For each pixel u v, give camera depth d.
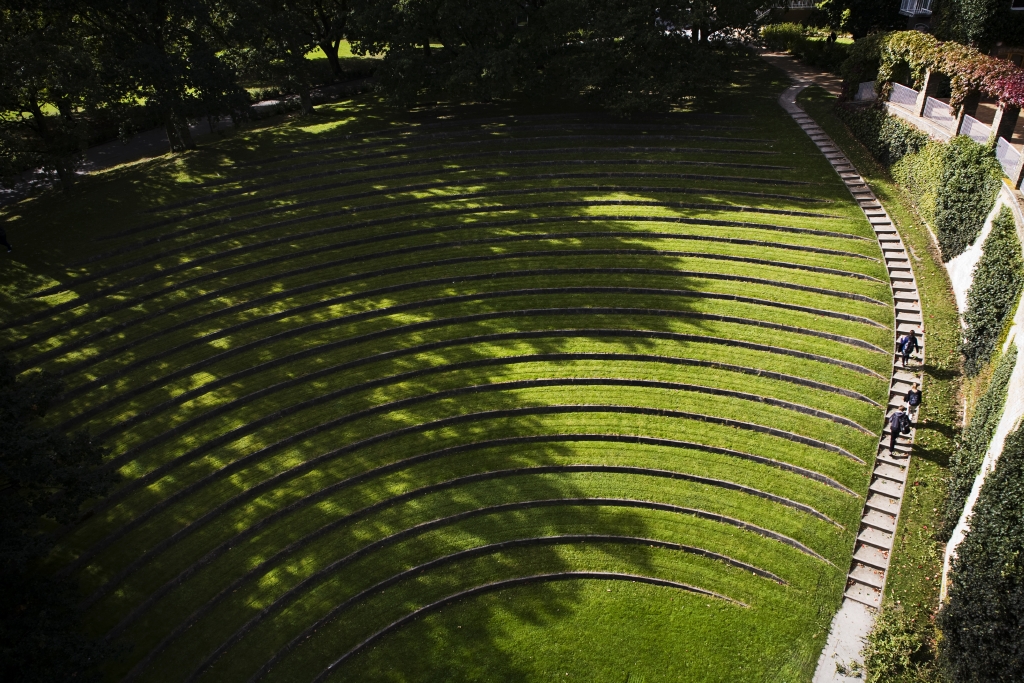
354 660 20.92
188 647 20.61
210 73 41.06
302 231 37.38
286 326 31.66
